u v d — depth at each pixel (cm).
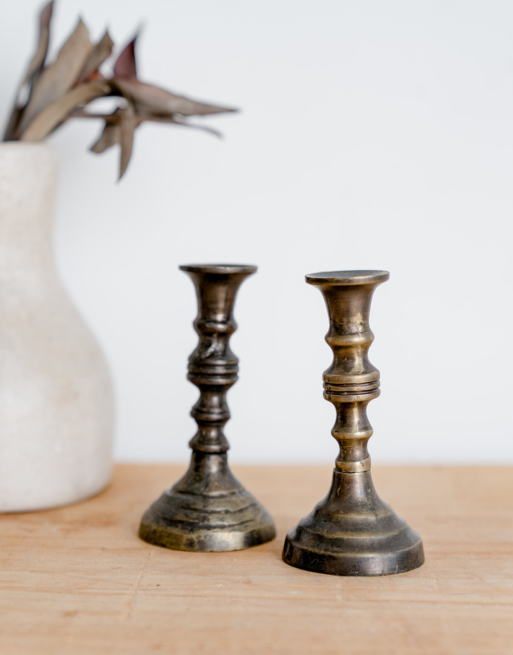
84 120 66
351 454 47
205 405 50
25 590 45
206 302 50
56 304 56
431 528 52
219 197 66
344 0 65
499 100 64
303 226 66
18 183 55
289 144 66
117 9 67
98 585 45
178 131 66
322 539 46
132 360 68
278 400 67
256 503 51
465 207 65
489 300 66
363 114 65
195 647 40
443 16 64
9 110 67
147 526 50
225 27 66
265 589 45
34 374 54
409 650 40
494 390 66
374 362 66
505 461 67
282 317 67
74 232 67
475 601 44
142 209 67
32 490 54
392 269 66
